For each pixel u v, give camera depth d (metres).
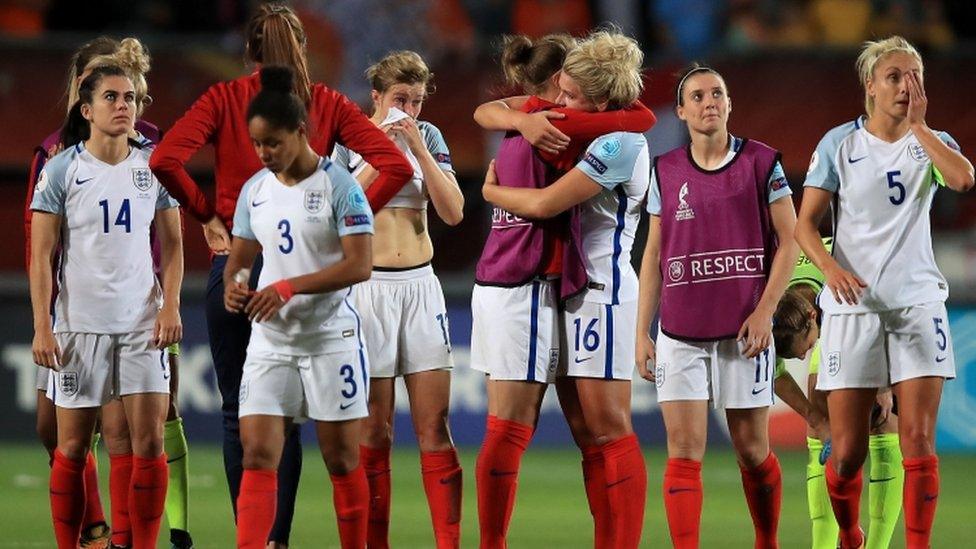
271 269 21.61
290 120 20.78
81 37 53.16
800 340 26.33
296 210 21.36
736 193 23.83
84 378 24.64
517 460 23.78
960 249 53.47
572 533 32.22
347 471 22.31
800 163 53.34
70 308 24.62
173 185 22.69
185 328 50.66
